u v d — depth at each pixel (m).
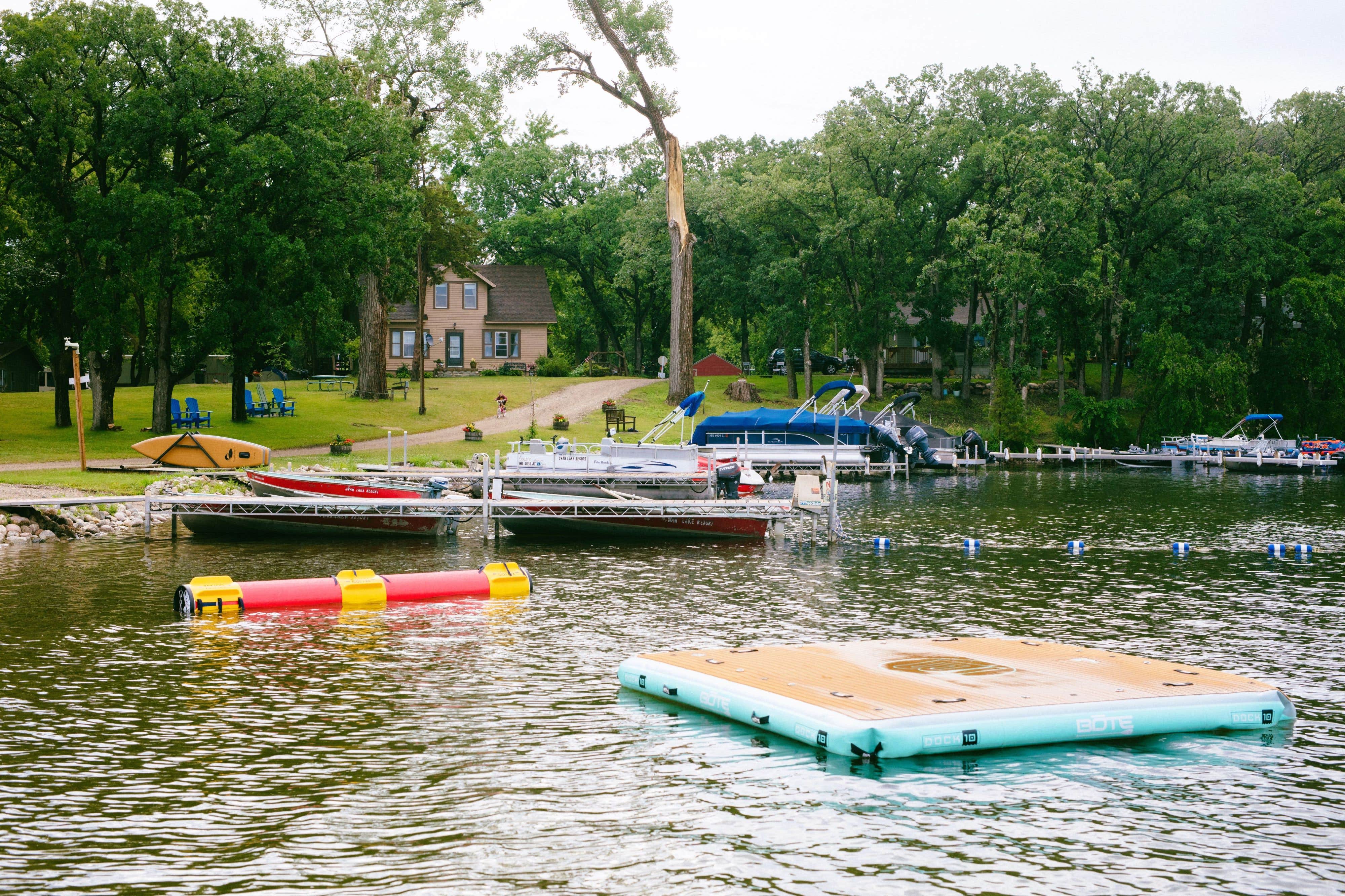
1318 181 81.12
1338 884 9.34
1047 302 72.19
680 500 34.28
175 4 44.41
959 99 78.81
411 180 60.25
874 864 9.62
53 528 29.81
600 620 19.83
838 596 22.45
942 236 77.88
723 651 15.86
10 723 13.27
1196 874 9.50
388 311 64.69
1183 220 75.12
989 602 21.86
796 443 56.53
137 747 12.44
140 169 44.59
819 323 89.81
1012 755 12.34
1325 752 12.55
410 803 10.88
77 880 9.20
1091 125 78.06
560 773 11.72
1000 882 9.31
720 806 10.86
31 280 47.41
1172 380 70.44
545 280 88.31
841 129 74.75
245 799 10.94
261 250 44.22
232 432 49.00
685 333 65.12
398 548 29.52
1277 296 75.31
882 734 12.04
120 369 48.16
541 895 9.01
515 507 30.72
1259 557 28.16
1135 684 13.89
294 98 45.84
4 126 43.38
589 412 64.31
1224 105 78.19
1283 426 76.25
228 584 20.59
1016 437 69.19
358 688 15.02
